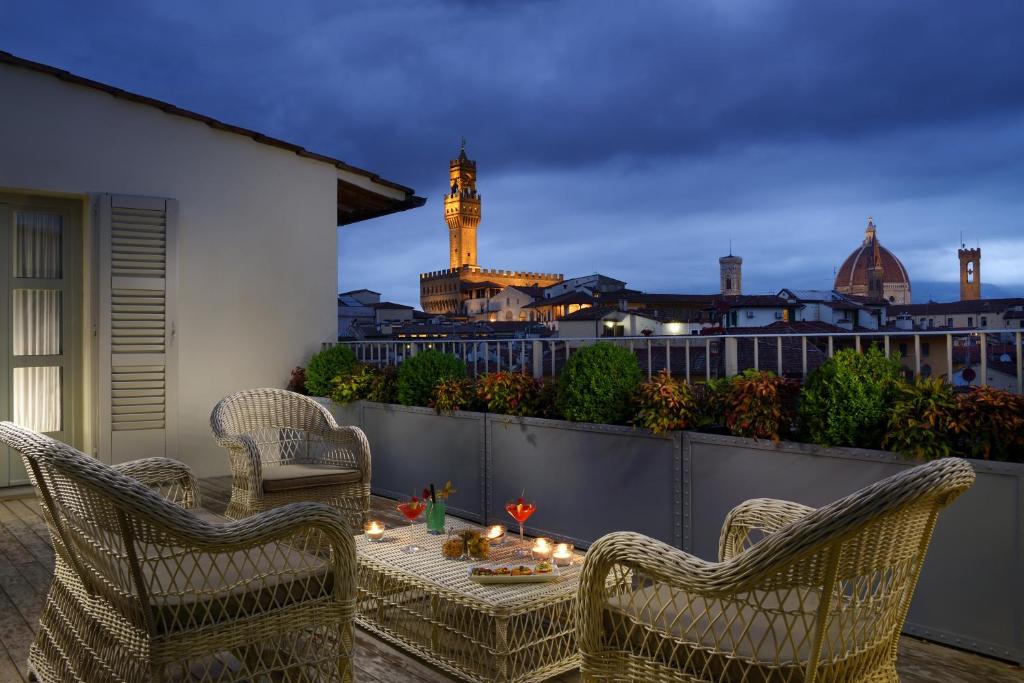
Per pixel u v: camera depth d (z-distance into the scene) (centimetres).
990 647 298
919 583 319
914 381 330
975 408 297
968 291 11056
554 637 283
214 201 691
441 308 14475
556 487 475
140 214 641
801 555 168
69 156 618
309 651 249
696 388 414
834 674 186
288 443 556
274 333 726
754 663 180
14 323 624
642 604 207
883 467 325
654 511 419
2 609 349
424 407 577
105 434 627
